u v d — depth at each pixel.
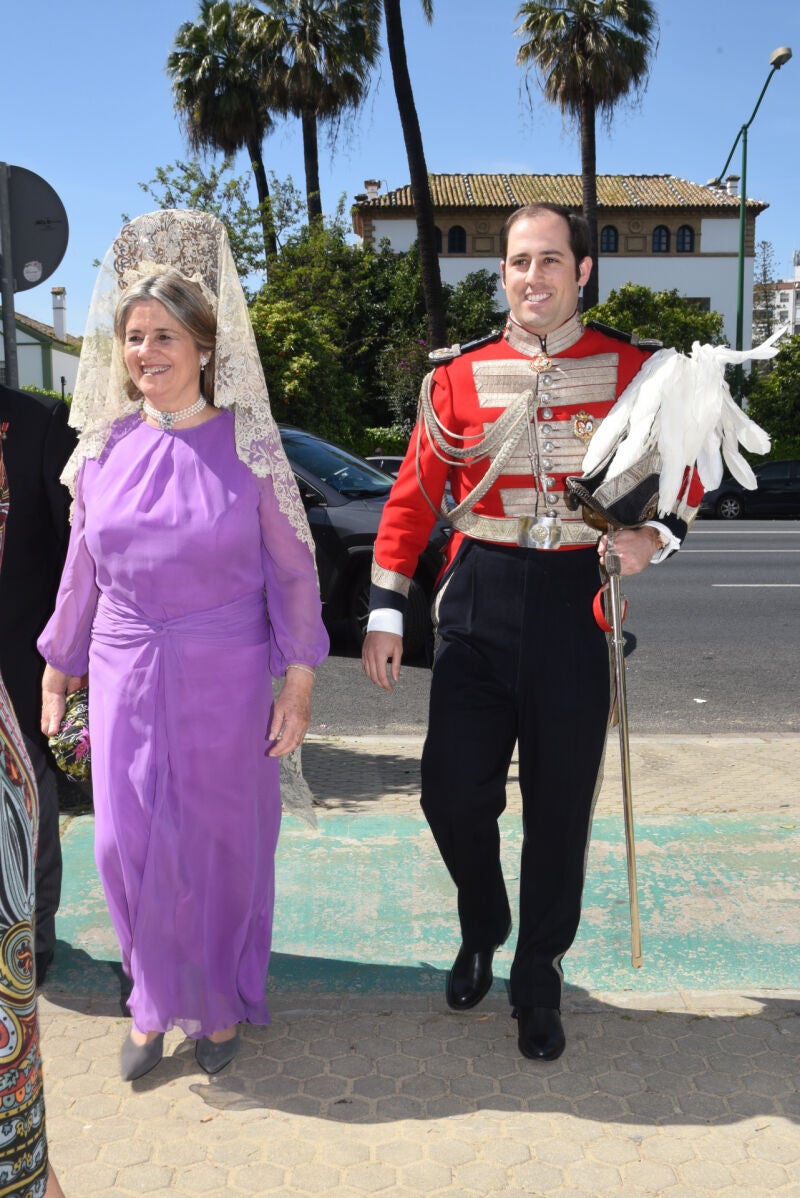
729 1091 2.49
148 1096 2.50
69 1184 2.19
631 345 2.74
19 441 2.85
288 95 27.14
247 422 2.53
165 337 2.47
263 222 24.06
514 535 2.66
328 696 6.80
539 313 2.63
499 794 2.73
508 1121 2.39
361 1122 2.40
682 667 7.70
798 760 5.17
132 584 2.52
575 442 2.64
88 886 3.63
